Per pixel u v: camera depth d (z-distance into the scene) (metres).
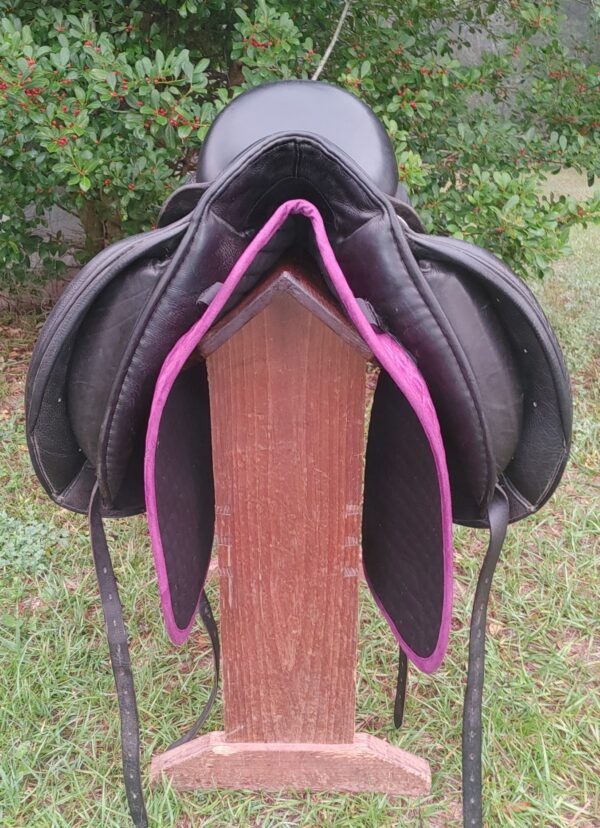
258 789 0.87
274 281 0.56
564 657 1.05
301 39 1.77
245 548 0.74
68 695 0.98
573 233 3.09
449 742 0.94
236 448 0.70
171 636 0.64
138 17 1.66
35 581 1.20
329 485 0.71
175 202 0.62
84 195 1.77
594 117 1.80
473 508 0.69
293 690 0.82
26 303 2.24
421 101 1.61
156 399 0.54
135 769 0.72
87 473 0.71
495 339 0.61
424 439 0.67
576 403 1.75
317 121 0.64
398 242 0.55
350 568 0.75
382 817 0.83
